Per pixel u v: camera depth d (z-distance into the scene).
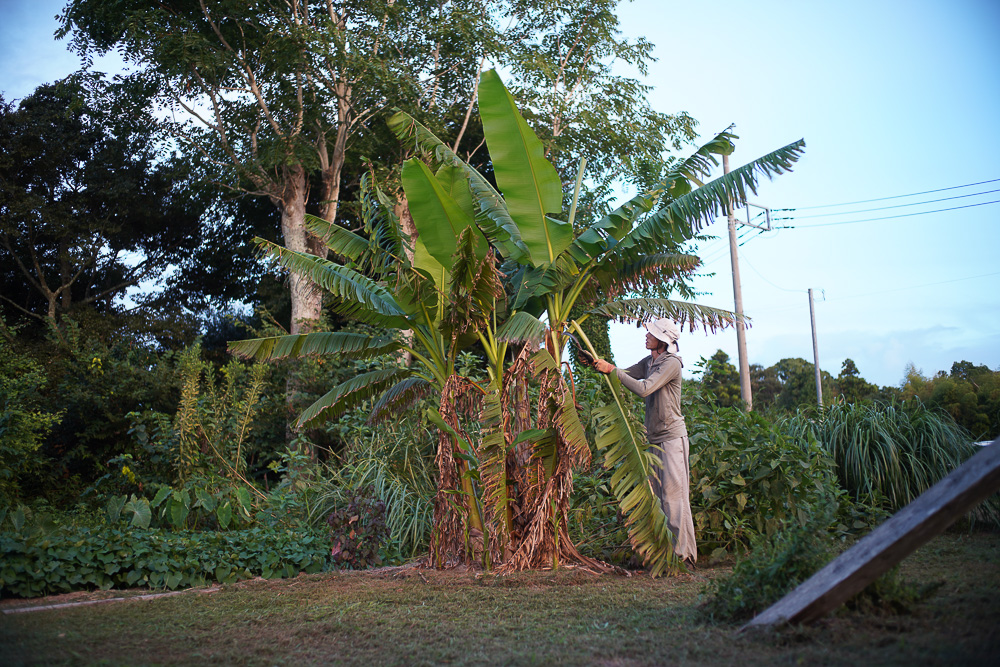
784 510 5.76
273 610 4.01
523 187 5.14
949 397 9.42
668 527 5.16
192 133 16.36
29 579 4.53
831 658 2.41
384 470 7.54
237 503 6.91
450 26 16.58
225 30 16.28
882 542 2.60
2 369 10.11
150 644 3.22
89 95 16.14
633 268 5.93
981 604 2.88
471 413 5.84
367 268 6.21
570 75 19.11
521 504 5.38
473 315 5.36
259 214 20.92
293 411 11.87
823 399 9.20
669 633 3.08
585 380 7.34
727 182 5.38
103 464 11.05
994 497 6.30
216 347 20.19
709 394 7.96
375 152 16.75
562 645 3.04
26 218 18.20
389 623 3.62
